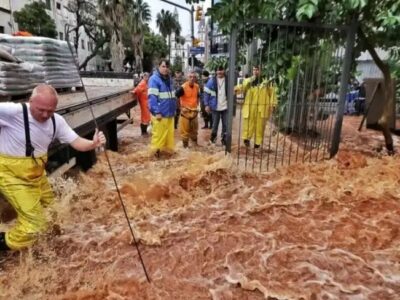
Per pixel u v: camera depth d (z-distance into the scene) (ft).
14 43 18.78
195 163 17.89
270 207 13.46
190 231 11.71
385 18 16.10
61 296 8.17
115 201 14.06
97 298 8.17
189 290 8.62
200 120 39.88
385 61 23.95
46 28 85.71
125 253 10.36
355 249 10.44
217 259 10.03
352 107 43.70
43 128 9.32
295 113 20.33
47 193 11.07
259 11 18.08
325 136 20.53
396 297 8.25
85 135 17.10
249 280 8.91
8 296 8.21
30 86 15.81
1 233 10.01
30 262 9.38
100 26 105.40
